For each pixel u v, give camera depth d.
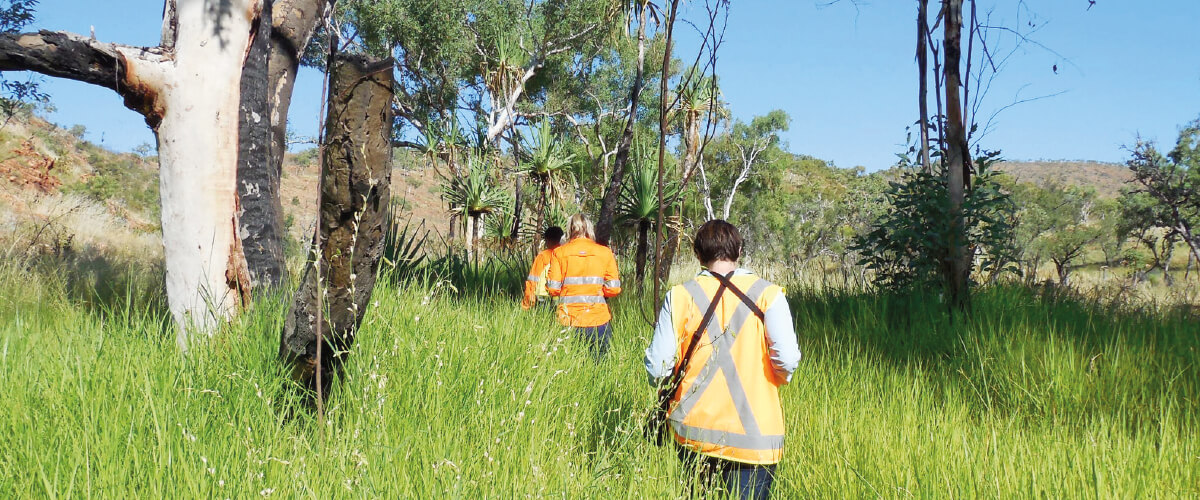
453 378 3.46
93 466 2.30
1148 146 31.67
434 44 23.95
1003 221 6.63
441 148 14.64
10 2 10.84
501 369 3.71
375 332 3.70
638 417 2.92
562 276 5.81
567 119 30.34
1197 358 4.69
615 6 9.66
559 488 2.57
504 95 16.22
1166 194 31.33
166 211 4.55
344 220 2.69
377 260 2.88
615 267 5.91
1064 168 166.88
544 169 12.90
